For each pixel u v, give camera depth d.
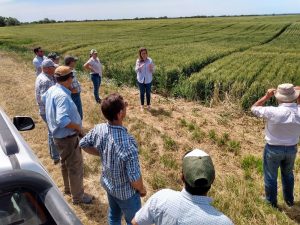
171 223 2.54
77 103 8.15
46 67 6.73
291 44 34.16
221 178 6.64
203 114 11.16
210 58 22.05
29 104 12.03
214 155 7.87
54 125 5.25
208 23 77.31
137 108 11.63
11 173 2.74
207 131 9.48
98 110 10.91
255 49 29.09
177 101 13.21
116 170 3.75
